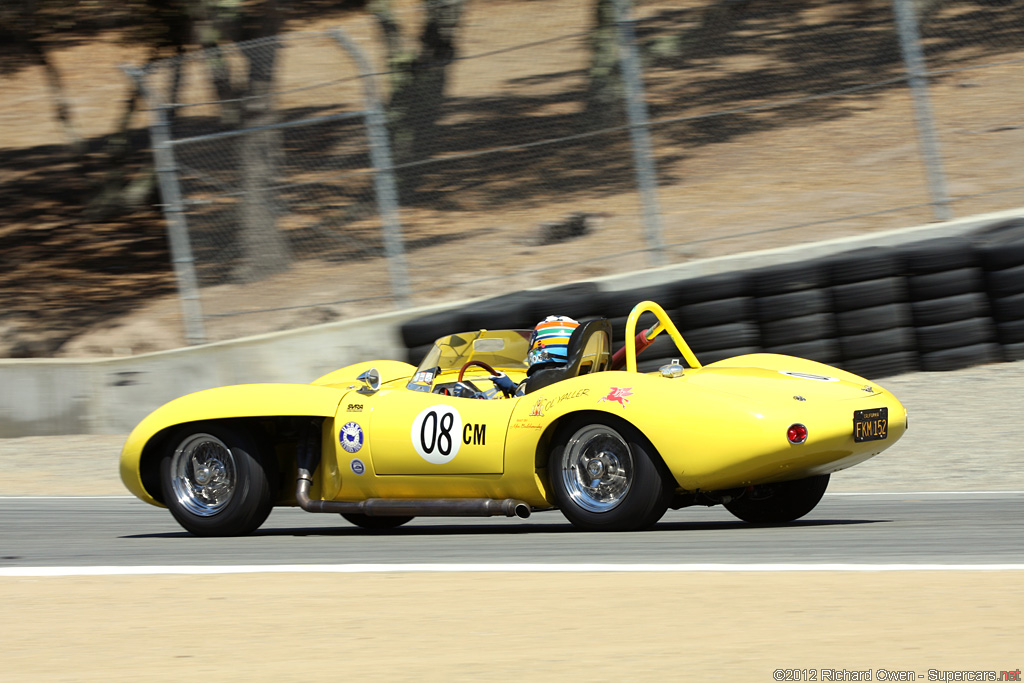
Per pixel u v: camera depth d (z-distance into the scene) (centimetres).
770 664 1284
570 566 1895
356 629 1523
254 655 1413
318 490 2569
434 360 2683
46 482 3969
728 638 1402
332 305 4719
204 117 5147
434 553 2148
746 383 2298
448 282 4884
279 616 1620
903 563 1841
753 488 2506
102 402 4800
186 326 4838
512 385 2586
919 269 4231
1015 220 4544
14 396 4822
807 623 1456
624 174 5431
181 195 4919
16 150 8881
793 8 6097
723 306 4172
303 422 2575
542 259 4962
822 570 1788
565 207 5303
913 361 4250
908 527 2311
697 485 2197
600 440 2283
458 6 5762
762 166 5509
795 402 2214
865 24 6022
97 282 6362
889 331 4216
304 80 7581
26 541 2616
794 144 5622
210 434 2534
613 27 4959
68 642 1525
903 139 5566
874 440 2306
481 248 5047
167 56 6397
